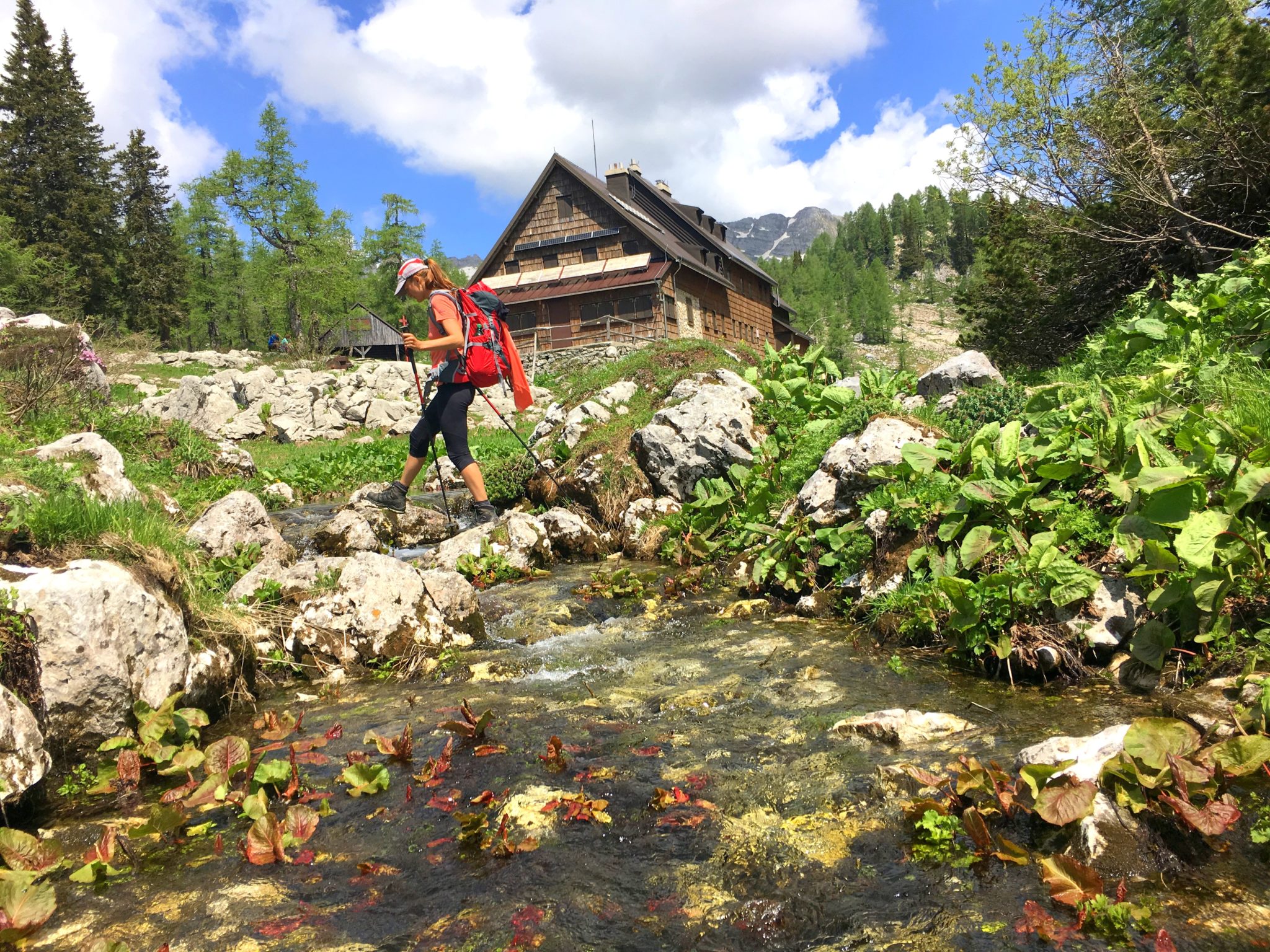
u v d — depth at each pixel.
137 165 56.38
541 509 10.70
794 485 7.79
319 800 3.45
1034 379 11.60
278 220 53.75
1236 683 3.52
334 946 2.45
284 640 5.41
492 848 3.00
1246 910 2.32
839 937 2.39
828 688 4.49
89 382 13.96
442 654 5.52
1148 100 13.59
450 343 6.89
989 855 2.71
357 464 16.05
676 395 11.54
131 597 3.96
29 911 2.54
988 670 4.61
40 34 49.62
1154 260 13.52
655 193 44.44
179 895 2.75
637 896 2.67
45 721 3.50
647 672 5.01
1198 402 5.13
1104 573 4.63
